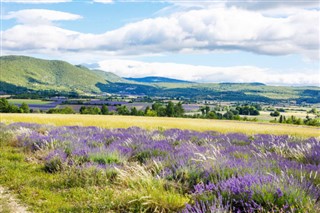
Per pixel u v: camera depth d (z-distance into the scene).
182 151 9.48
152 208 5.63
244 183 5.30
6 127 20.91
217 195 5.29
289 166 7.26
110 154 9.55
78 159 9.48
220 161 7.25
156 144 11.45
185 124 41.97
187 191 6.44
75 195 6.91
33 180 8.14
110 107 156.88
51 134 15.55
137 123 38.22
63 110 131.75
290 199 4.57
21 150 13.18
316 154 8.83
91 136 14.94
